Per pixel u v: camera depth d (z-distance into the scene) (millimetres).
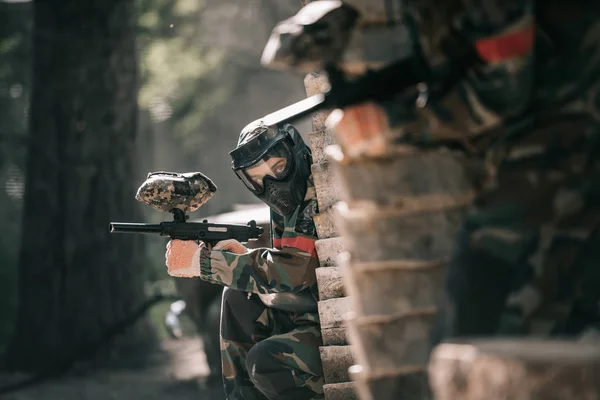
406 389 3727
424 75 3531
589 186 3154
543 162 3215
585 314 3051
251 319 6262
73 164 15227
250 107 29844
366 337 3773
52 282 15086
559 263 3090
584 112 3234
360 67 3766
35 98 15430
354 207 3768
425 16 3451
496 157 3352
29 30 23516
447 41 3432
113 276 15242
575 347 2660
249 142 5848
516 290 3076
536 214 3154
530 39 3287
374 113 3607
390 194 3707
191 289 11359
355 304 3824
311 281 5902
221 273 5934
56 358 14805
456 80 3443
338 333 5734
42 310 15031
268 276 5875
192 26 24984
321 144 5781
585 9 3281
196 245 6035
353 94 3648
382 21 3734
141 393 12148
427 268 3721
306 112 3727
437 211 3715
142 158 29797
